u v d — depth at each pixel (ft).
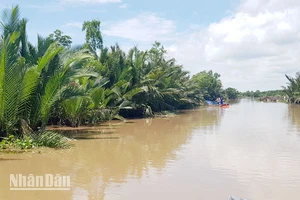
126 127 73.61
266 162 36.52
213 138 55.62
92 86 73.10
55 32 111.75
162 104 124.57
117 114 90.48
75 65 52.21
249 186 27.68
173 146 47.16
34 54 52.95
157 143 49.98
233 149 44.68
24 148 41.39
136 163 35.70
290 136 58.03
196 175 30.83
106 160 37.04
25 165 33.50
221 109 160.86
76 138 54.34
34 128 48.42
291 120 92.68
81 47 54.29
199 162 36.35
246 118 101.35
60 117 70.18
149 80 102.99
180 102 151.43
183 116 111.34
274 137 56.75
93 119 78.38
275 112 132.16
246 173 31.76
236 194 25.63
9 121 44.29
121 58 96.48
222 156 39.81
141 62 104.73
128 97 93.81
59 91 49.06
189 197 24.77
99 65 88.22
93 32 125.08
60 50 46.39
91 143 49.11
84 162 35.78
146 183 28.07
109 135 59.00
